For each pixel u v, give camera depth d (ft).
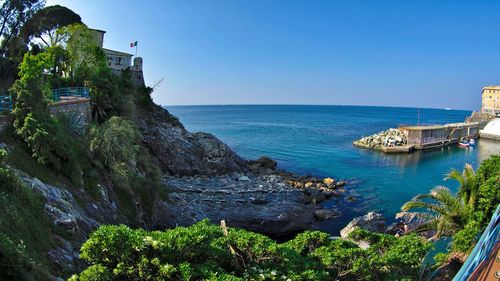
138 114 181.06
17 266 39.86
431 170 225.15
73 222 62.13
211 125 565.53
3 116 75.41
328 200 161.58
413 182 194.18
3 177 55.01
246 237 48.78
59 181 74.23
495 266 32.63
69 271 51.85
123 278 41.60
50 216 59.98
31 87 80.33
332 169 226.79
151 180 118.93
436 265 56.44
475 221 65.82
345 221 137.39
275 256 47.65
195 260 45.21
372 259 50.49
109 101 135.23
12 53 175.94
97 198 83.92
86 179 85.40
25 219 52.75
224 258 46.68
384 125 598.75
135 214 97.50
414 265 52.95
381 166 236.84
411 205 74.38
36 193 61.87
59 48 155.02
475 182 70.64
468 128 370.12
